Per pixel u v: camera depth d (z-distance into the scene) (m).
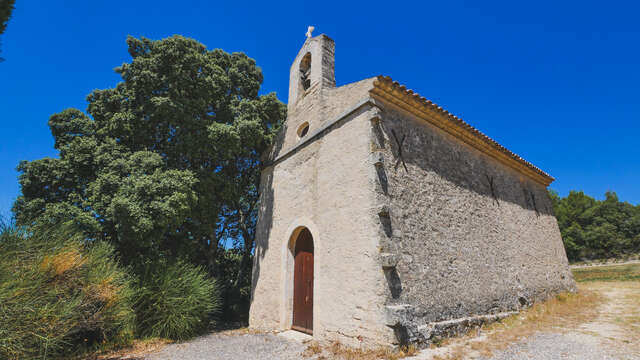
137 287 7.71
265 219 9.99
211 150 9.10
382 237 5.80
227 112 10.23
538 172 12.38
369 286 5.69
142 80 8.66
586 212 35.50
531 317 7.91
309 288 7.83
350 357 5.30
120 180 7.84
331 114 7.97
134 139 9.20
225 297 12.62
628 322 6.65
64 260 5.44
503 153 10.34
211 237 11.23
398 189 6.54
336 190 7.05
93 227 7.40
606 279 17.11
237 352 6.32
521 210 11.10
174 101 8.70
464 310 7.01
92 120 9.51
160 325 7.64
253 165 12.14
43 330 4.80
